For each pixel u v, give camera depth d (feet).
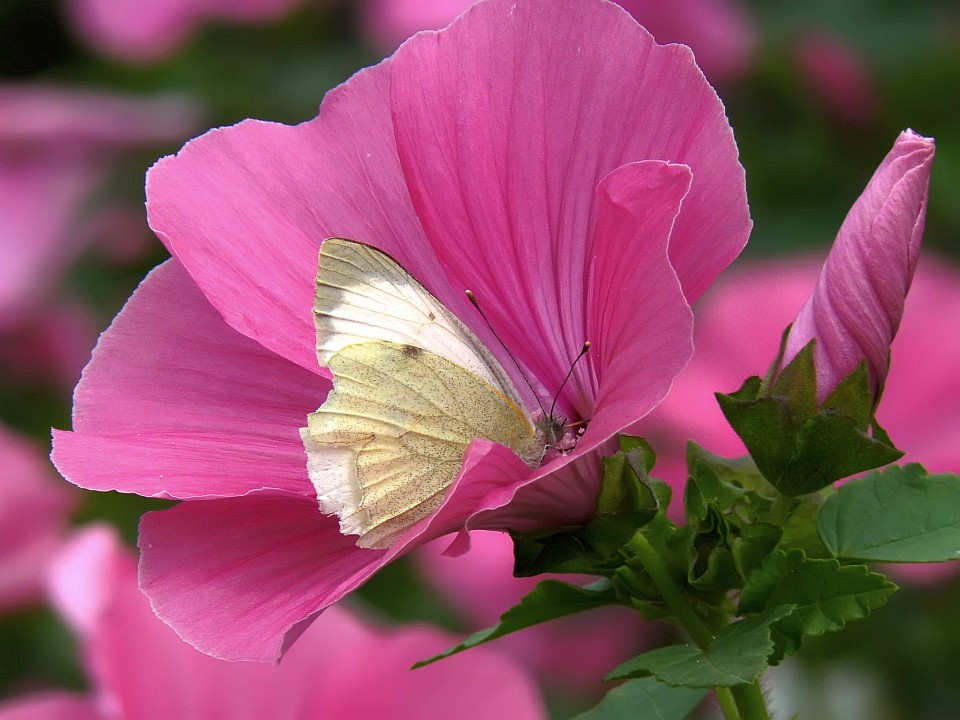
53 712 1.00
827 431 0.85
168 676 0.98
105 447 0.84
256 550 0.84
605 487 0.83
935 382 1.22
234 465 0.86
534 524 0.84
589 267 0.88
